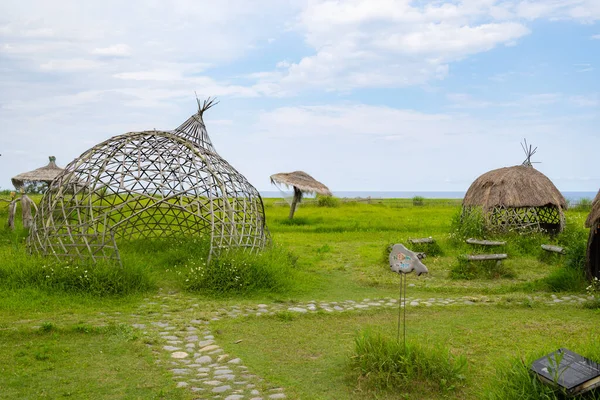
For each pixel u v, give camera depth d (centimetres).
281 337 782
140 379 606
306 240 2050
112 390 575
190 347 725
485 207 1839
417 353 594
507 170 1941
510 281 1230
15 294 959
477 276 1259
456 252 1591
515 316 909
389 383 569
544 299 1041
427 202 4566
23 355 683
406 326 844
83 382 596
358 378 586
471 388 574
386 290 1159
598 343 593
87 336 764
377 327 839
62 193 1183
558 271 1164
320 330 823
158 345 727
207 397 554
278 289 1092
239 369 640
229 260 1103
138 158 1234
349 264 1487
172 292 1068
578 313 930
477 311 951
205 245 1346
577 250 1194
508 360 587
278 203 4188
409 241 1591
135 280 1055
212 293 1047
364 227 2470
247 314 905
